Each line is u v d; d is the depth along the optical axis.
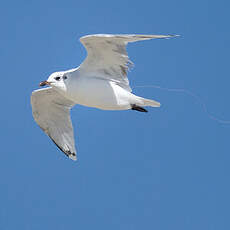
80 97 14.39
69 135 15.88
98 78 14.30
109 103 14.34
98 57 13.98
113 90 14.23
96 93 14.25
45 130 15.88
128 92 14.31
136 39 13.23
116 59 13.96
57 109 15.80
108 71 14.28
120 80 14.35
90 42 13.55
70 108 15.85
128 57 13.81
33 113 15.64
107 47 13.69
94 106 14.53
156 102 14.31
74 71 14.37
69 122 15.88
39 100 15.45
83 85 14.23
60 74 14.40
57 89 14.41
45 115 15.77
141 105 14.40
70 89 14.31
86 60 14.10
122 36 13.14
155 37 12.95
